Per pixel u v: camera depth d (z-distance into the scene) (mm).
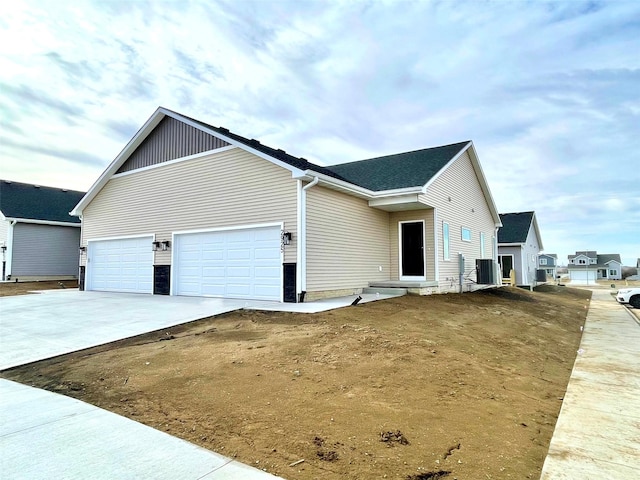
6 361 6141
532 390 4930
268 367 5133
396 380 4672
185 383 4730
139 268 14836
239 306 9734
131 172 15375
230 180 12133
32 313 10219
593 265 68812
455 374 5027
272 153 12102
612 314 14516
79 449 3166
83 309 10609
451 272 14789
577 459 3086
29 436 3428
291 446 3178
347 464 2881
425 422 3613
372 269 13469
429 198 13109
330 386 4480
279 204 10930
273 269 10945
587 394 4949
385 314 8797
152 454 3072
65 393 4730
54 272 22672
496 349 6875
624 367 6492
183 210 13414
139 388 4672
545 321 11078
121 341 7145
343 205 12172
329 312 8594
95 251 16828
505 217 29047
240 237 11797
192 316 8828
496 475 2760
